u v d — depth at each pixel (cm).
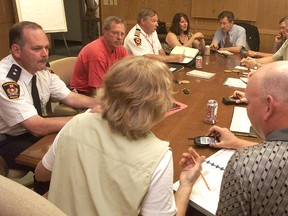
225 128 152
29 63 171
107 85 93
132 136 92
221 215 85
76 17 740
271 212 78
